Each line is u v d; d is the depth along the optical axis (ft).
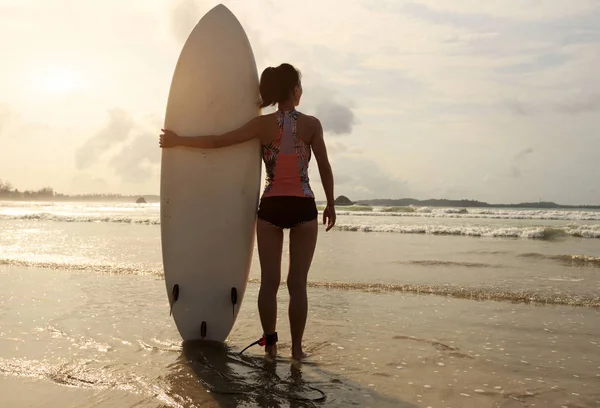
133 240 32.91
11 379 7.91
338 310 13.32
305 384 7.84
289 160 9.34
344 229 47.03
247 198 10.34
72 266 20.42
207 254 10.34
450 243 33.81
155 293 14.94
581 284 17.21
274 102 9.73
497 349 9.90
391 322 12.01
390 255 26.25
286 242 33.45
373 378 8.19
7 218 63.16
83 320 11.76
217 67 10.57
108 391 7.40
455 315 12.74
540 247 31.27
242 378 8.05
